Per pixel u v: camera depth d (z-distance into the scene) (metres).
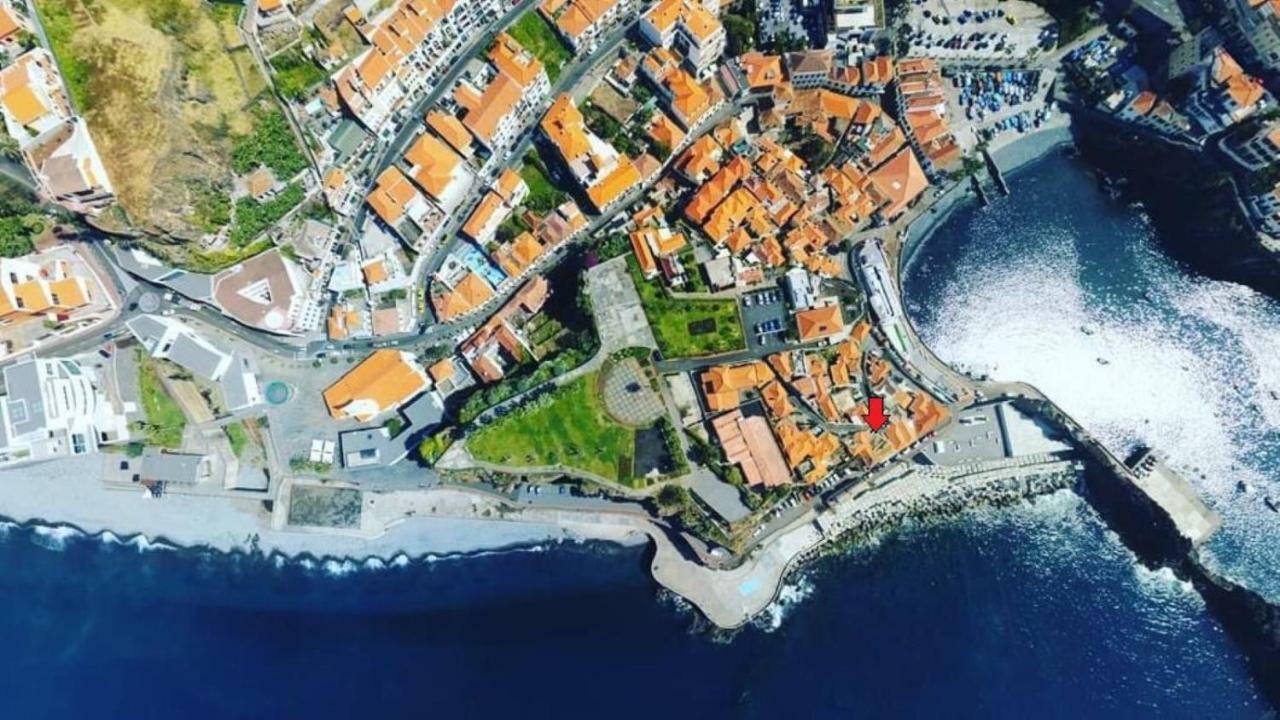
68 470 144.00
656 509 139.50
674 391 136.50
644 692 136.62
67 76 118.69
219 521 144.00
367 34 131.75
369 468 141.62
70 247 136.75
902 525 142.38
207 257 134.62
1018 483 143.25
